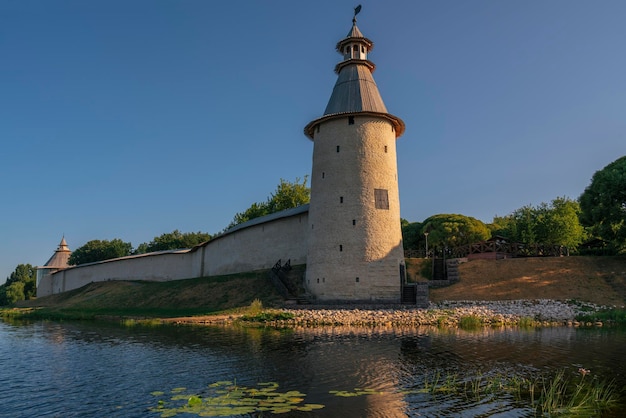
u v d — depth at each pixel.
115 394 11.35
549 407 9.62
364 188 31.06
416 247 62.97
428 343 17.36
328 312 26.03
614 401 10.12
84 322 30.78
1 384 12.64
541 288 29.12
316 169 32.81
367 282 29.70
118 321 30.16
